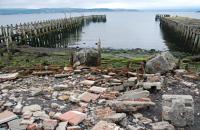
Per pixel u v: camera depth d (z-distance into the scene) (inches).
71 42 1617.9
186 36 1247.5
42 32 1482.5
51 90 377.4
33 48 951.6
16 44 1083.3
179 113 272.7
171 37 1788.9
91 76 445.4
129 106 300.5
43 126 265.9
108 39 1729.8
